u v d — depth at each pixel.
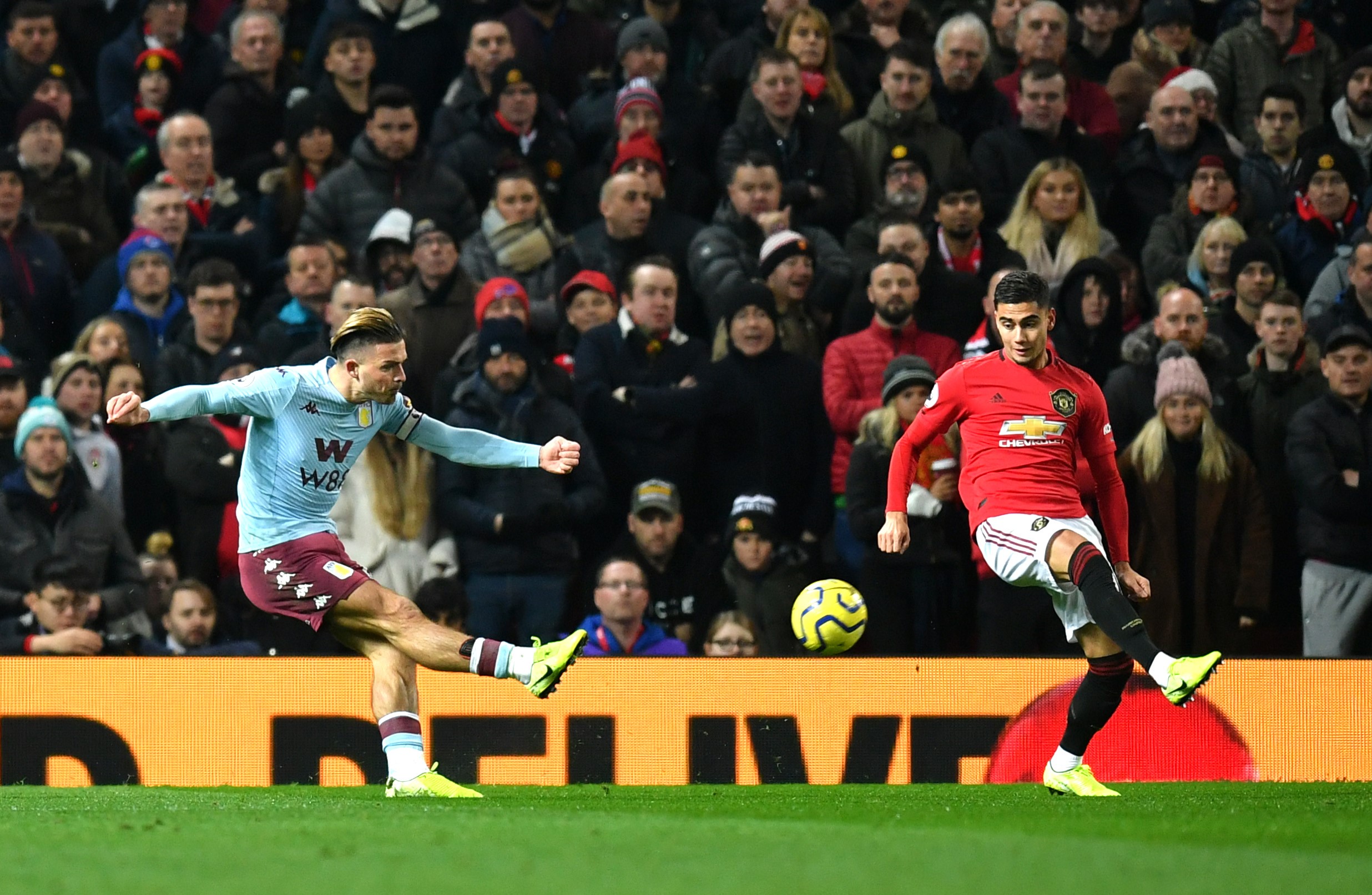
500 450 19.03
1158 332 29.67
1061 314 30.62
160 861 11.52
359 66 36.25
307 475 18.25
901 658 24.25
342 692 24.00
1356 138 36.94
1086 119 36.81
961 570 27.64
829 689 24.23
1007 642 26.88
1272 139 36.22
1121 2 40.16
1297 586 29.05
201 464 28.72
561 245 34.38
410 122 34.06
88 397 28.84
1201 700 24.30
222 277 30.81
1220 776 24.23
